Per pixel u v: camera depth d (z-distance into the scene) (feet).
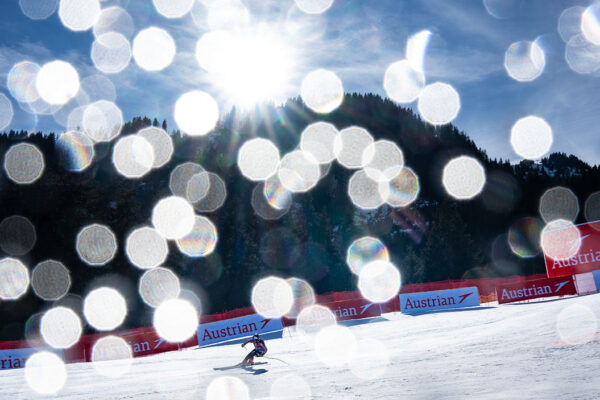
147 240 247.29
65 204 235.81
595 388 18.10
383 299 101.04
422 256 310.04
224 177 489.67
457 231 306.14
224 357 58.39
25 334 192.75
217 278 266.57
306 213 433.48
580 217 561.43
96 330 201.98
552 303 75.36
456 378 24.82
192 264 267.39
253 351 44.75
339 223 553.23
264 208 399.85
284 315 93.97
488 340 41.78
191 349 77.77
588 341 30.27
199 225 294.46
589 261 89.45
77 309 205.57
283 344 67.26
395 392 22.84
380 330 73.67
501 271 362.53
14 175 234.58
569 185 597.11
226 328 84.12
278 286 284.82
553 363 25.02
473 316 78.54
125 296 222.07
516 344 35.53
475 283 105.60
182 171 531.50
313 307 94.73
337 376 31.73
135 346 76.69
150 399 29.35
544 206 560.20
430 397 20.35
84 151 441.68
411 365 32.99
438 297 99.30
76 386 39.37
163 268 243.60
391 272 306.35
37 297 204.23
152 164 536.01
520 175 645.10
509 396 18.44
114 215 247.91
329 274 323.98
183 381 37.37
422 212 583.17
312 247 343.26
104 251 229.04
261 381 33.22
